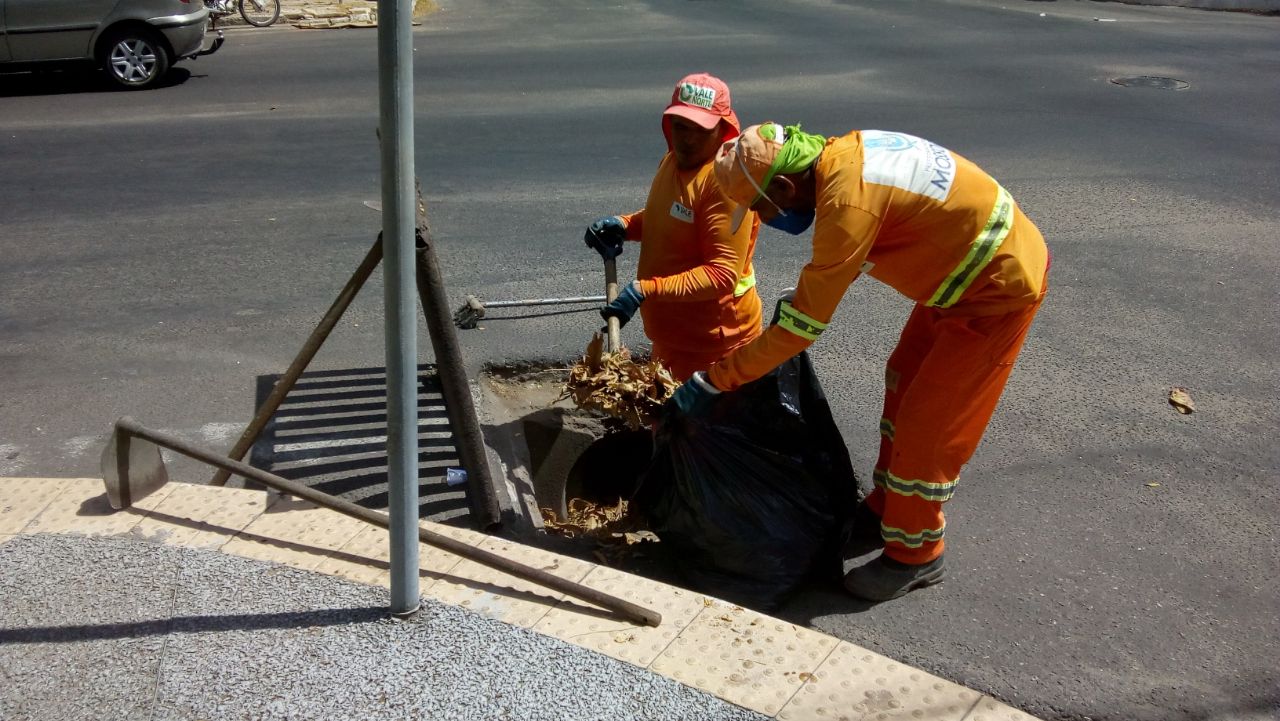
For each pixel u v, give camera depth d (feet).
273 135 28.81
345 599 9.55
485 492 11.56
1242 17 54.54
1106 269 20.25
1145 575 11.12
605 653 8.86
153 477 11.37
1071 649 9.96
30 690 8.40
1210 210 23.70
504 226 21.94
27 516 10.97
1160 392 15.43
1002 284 9.41
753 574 10.68
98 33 34.06
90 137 28.66
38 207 22.76
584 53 41.39
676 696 8.38
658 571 11.43
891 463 10.46
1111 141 29.40
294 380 11.59
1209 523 12.12
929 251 9.38
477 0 56.95
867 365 16.34
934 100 33.78
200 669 8.64
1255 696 9.31
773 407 10.77
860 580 10.74
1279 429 14.35
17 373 15.35
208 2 46.24
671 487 11.02
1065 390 15.46
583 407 12.30
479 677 8.57
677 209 11.68
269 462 12.98
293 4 51.80
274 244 20.76
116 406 14.46
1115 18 52.85
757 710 8.24
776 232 22.30
